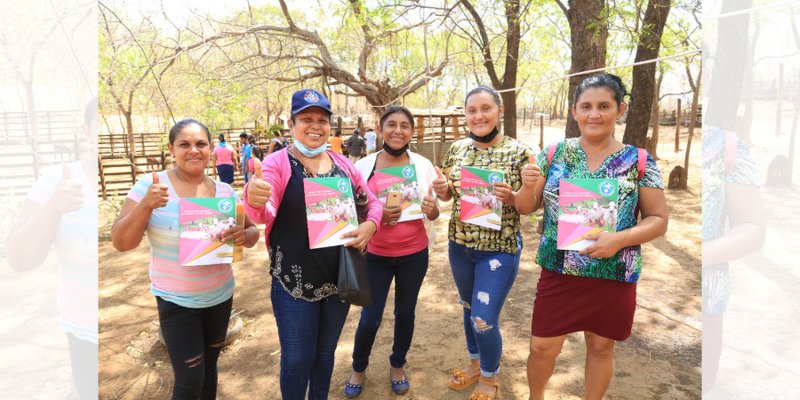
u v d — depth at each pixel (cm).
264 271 572
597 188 195
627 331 209
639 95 861
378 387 305
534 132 2838
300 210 214
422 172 292
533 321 225
